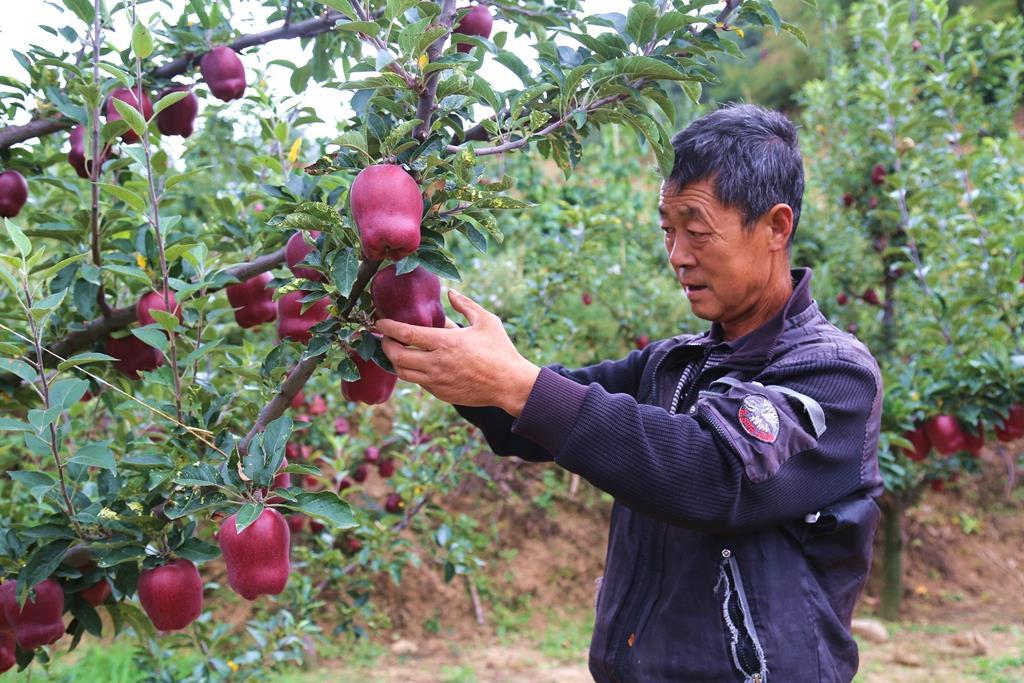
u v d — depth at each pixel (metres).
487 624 5.71
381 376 1.65
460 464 3.95
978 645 5.16
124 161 2.10
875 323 6.07
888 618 5.77
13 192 2.14
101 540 1.62
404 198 1.30
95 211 1.92
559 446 1.36
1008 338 4.04
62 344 2.09
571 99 1.65
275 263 2.10
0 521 2.28
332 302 1.51
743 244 1.53
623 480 1.34
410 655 5.30
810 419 1.43
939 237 4.71
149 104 2.20
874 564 6.34
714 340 1.73
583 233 4.93
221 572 5.24
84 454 1.55
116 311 2.07
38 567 1.58
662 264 6.80
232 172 3.73
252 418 1.83
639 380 1.94
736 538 1.49
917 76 5.49
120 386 2.32
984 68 6.47
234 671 3.06
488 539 6.10
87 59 2.20
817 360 1.52
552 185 8.27
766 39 13.95
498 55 1.67
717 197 1.50
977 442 3.91
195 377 2.10
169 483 1.62
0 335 2.05
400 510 4.12
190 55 2.28
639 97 1.59
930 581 6.25
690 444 1.36
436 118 1.48
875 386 1.55
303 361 1.54
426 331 1.36
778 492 1.39
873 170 5.82
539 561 6.14
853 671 1.53
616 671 1.58
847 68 6.64
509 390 1.38
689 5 1.71
